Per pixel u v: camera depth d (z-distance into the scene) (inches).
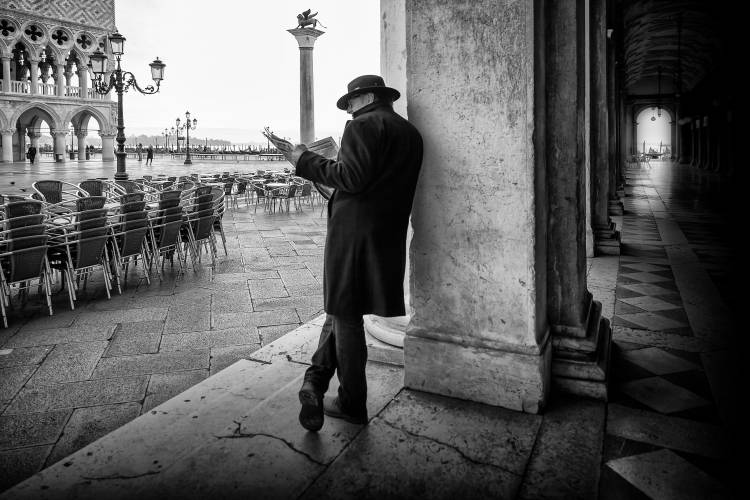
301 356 136.7
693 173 1070.4
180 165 1685.5
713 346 138.8
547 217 109.7
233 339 166.4
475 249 102.7
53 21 1782.7
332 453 87.1
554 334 110.5
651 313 171.2
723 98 934.4
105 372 139.9
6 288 204.1
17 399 123.8
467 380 105.1
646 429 94.4
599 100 287.9
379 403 104.8
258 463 84.9
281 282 244.8
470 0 97.5
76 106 1872.5
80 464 86.4
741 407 102.2
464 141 101.3
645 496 75.6
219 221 311.9
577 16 104.6
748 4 534.9
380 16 132.2
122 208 231.6
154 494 77.5
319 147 100.5
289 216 509.0
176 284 241.6
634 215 454.0
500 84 97.3
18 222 185.5
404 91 128.3
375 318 134.1
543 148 102.3
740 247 293.1
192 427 98.3
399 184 86.8
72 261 204.2
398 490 77.0
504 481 78.8
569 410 101.5
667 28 910.4
